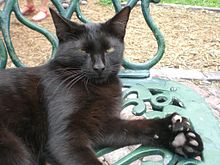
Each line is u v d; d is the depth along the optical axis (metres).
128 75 0.79
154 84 0.76
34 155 0.65
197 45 1.64
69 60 0.66
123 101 0.70
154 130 0.61
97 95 0.66
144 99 0.71
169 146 0.59
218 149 0.58
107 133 0.64
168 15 1.96
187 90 0.74
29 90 0.66
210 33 1.78
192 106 0.68
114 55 0.68
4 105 0.64
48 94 0.64
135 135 0.62
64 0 1.73
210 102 1.21
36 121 0.64
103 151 0.63
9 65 1.28
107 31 0.68
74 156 0.57
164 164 0.56
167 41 1.67
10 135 0.62
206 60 1.51
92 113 0.64
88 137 0.62
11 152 0.61
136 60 1.49
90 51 0.66
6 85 0.66
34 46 1.55
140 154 0.59
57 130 0.60
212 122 0.64
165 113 0.66
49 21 1.78
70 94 0.64
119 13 0.68
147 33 1.74
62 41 0.68
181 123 0.59
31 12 1.82
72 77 0.65
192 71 1.39
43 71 0.67
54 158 0.59
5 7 0.74
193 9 2.05
